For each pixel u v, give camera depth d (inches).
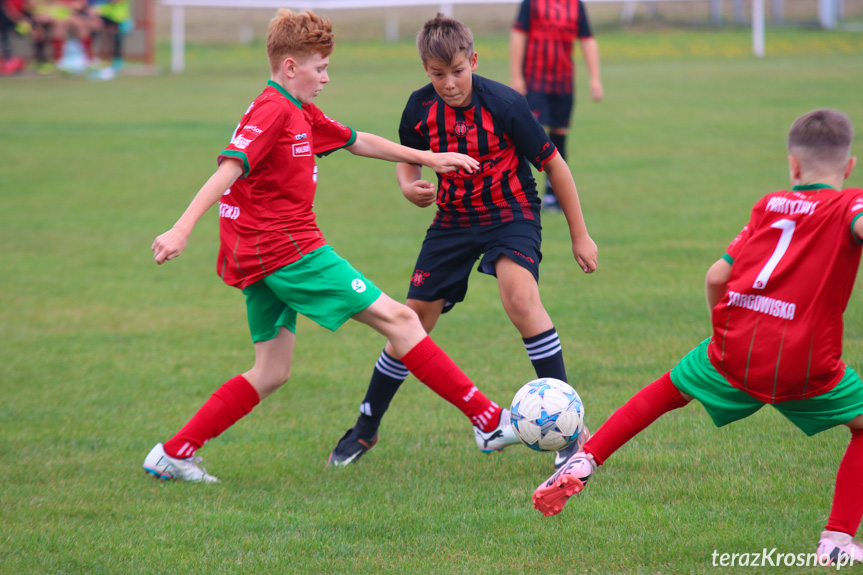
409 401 678.5
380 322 504.4
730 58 3533.5
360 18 5285.4
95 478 540.1
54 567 423.2
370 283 509.0
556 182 554.3
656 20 4697.3
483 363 743.7
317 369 760.3
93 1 3612.2
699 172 1546.5
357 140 536.7
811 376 398.0
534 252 545.6
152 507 493.7
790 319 398.6
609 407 624.4
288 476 542.0
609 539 433.4
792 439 553.9
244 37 4808.1
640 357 730.8
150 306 962.7
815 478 494.0
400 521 465.7
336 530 458.6
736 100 2394.2
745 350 407.5
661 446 553.9
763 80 2758.4
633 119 2185.0
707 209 1274.6
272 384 544.1
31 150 1958.7
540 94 1264.8
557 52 1256.8
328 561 423.2
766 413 603.5
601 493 489.7
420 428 617.9
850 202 390.3
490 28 4694.9
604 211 1294.3
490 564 415.5
